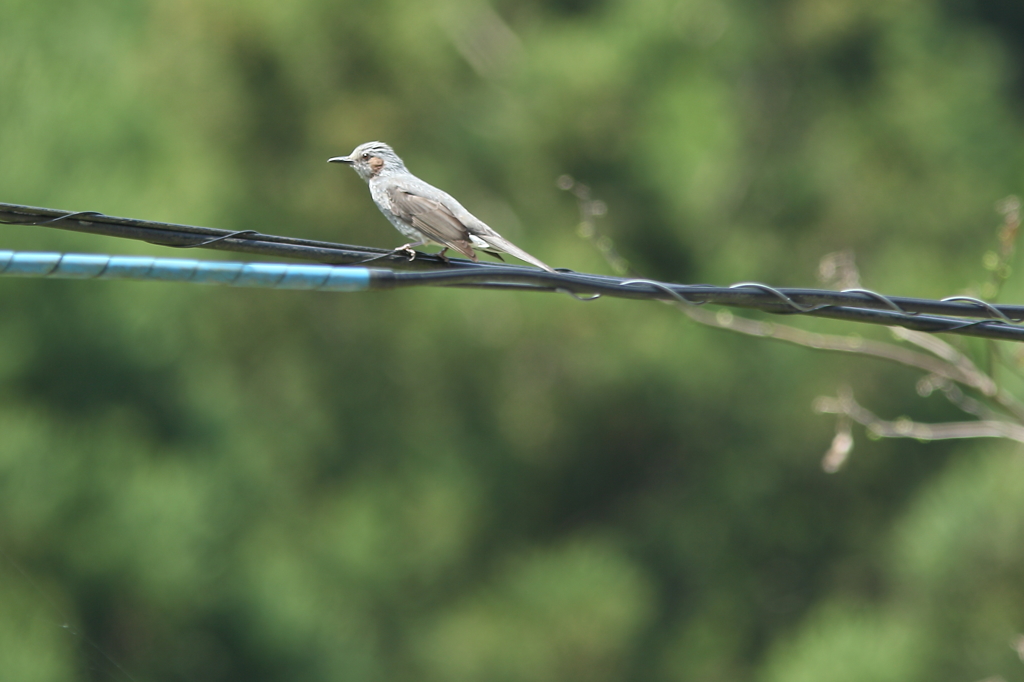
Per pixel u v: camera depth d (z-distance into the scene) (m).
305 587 15.52
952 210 19.62
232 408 16.48
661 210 16.88
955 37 21.48
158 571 12.63
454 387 18.72
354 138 16.56
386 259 7.27
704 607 19.84
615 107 16.39
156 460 13.84
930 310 6.75
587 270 16.38
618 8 18.44
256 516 16.20
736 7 19.05
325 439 19.05
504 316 18.00
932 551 14.92
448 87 17.34
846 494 19.88
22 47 15.45
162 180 16.00
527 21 19.36
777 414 19.17
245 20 15.83
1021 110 23.62
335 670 14.71
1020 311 6.73
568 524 20.25
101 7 17.20
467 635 16.73
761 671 18.06
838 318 6.72
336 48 16.33
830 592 19.73
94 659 7.32
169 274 5.46
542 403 18.88
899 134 19.88
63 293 13.84
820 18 19.28
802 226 20.05
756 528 20.08
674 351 17.61
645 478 20.34
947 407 19.00
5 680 9.36
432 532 18.58
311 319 18.56
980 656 14.31
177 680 13.02
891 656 14.79
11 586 9.70
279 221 16.94
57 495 12.41
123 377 14.34
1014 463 14.74
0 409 13.27
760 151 20.02
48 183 14.20
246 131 16.78
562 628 16.36
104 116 15.48
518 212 17.41
